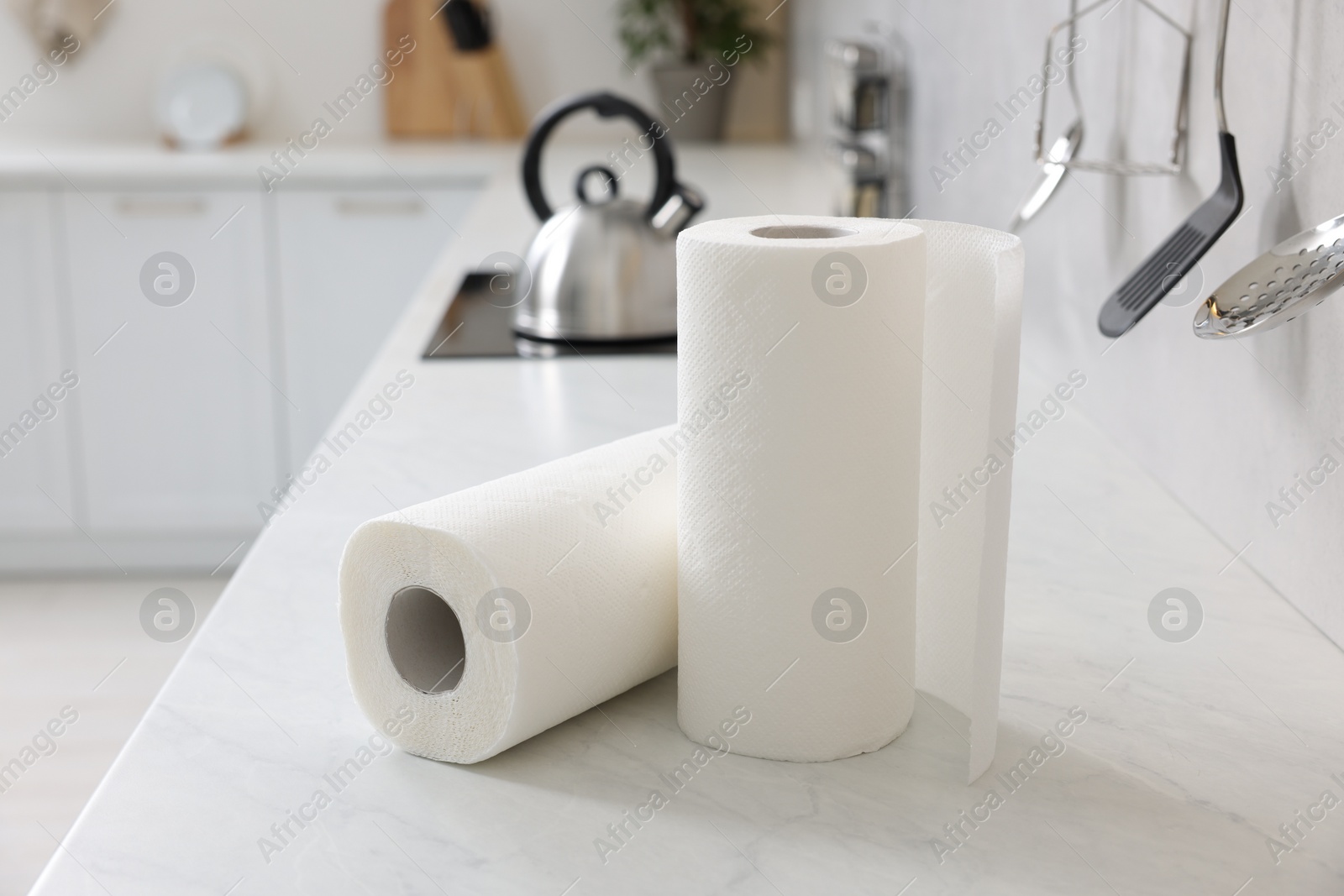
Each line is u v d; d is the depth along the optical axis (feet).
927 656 2.26
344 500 3.25
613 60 10.90
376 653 2.06
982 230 1.94
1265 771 2.02
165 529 9.64
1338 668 2.35
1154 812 1.90
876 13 7.02
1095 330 3.71
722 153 9.92
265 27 10.59
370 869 1.77
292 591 2.71
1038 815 1.90
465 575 1.93
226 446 9.59
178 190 9.11
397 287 9.36
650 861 1.79
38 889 1.71
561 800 1.95
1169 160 3.08
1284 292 2.08
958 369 2.04
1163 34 3.12
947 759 2.06
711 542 2.00
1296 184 2.46
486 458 3.58
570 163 9.36
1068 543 2.94
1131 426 3.49
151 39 10.60
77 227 9.11
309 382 9.52
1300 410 2.50
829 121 7.89
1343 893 1.71
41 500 9.50
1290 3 2.46
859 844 1.82
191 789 1.97
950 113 5.35
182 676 2.34
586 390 4.31
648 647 2.20
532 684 1.97
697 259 1.91
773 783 1.99
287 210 9.20
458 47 10.50
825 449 1.89
